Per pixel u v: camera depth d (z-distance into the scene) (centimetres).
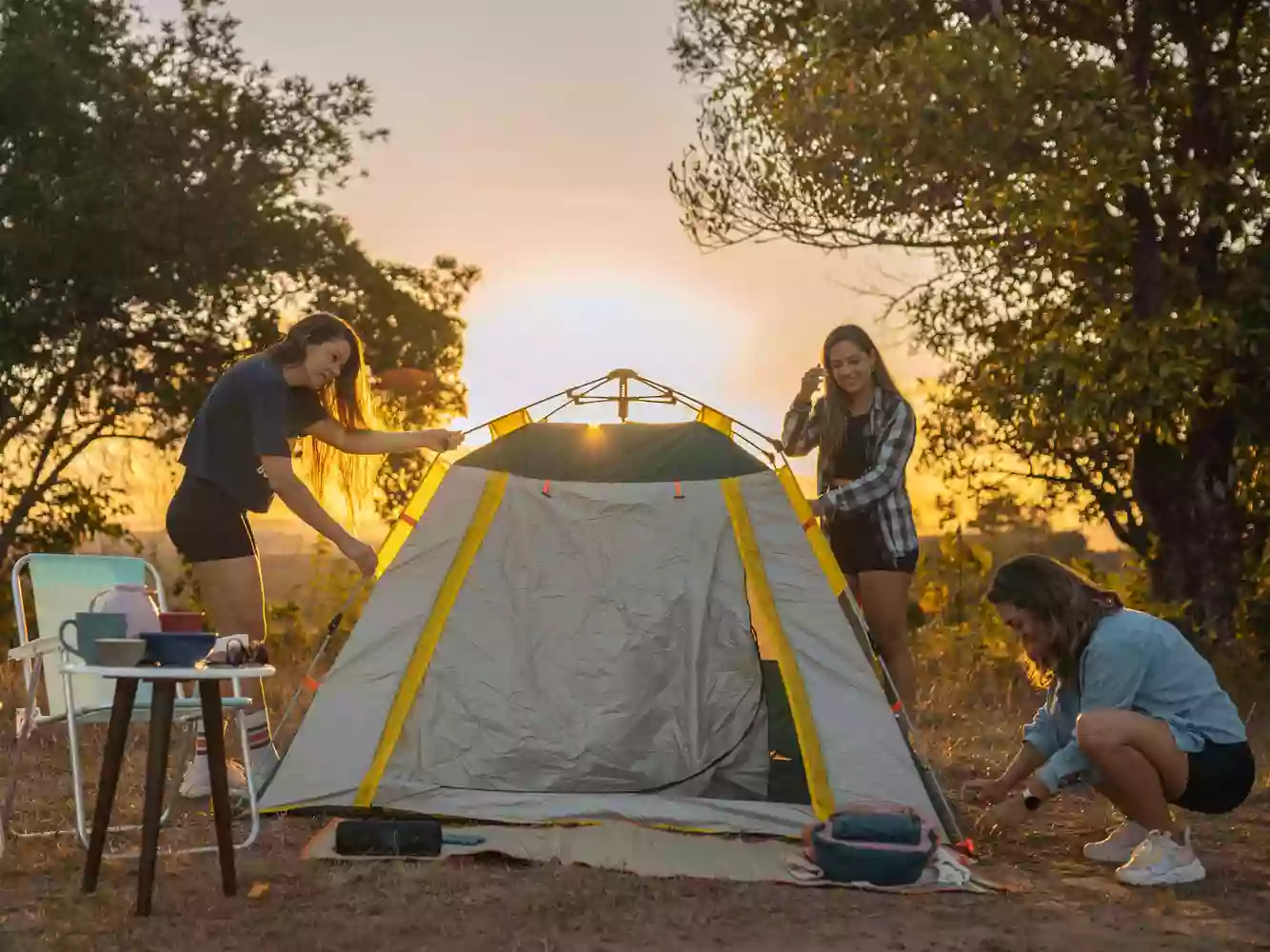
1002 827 527
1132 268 928
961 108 866
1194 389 863
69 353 1157
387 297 1347
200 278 1155
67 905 407
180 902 413
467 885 440
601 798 525
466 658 548
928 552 1053
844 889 443
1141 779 454
